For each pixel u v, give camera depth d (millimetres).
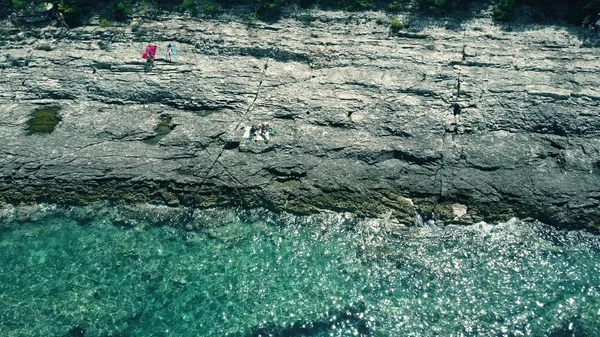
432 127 34062
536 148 33031
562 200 31156
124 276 29359
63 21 40594
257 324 27156
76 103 36688
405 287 28594
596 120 33531
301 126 34750
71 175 32969
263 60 38406
